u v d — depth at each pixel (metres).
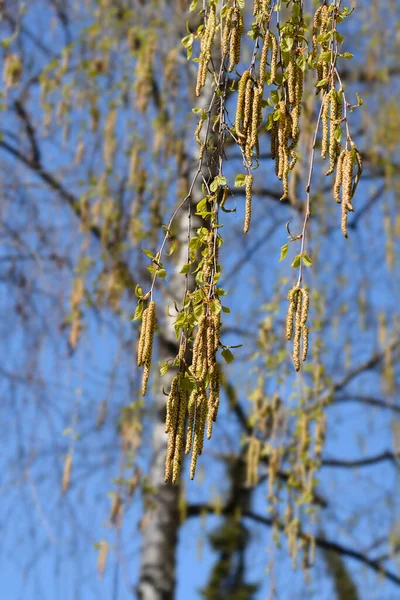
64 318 6.99
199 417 2.92
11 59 7.42
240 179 3.11
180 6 7.70
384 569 7.83
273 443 6.32
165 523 7.32
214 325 2.94
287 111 3.17
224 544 9.08
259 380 6.51
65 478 6.54
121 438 6.80
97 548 6.35
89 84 7.50
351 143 3.07
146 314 3.06
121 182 7.21
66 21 8.13
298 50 3.23
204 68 3.28
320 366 6.50
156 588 7.20
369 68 8.45
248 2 7.32
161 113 7.33
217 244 3.12
